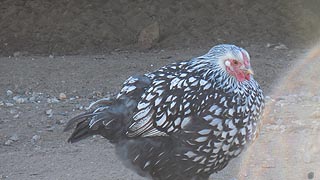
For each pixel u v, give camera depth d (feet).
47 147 35.99
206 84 24.41
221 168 25.49
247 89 24.56
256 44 66.85
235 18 71.41
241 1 73.41
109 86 52.31
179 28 69.82
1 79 54.34
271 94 48.91
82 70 57.06
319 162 32.07
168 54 63.52
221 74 24.54
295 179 30.01
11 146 36.37
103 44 67.51
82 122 25.99
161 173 25.36
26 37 68.44
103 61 60.54
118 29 69.72
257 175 30.60
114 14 71.72
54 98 48.91
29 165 32.81
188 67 25.18
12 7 71.72
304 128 37.91
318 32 69.92
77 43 67.51
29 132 38.78
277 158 32.68
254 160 32.48
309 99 46.39
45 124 40.42
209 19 71.15
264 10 72.74
